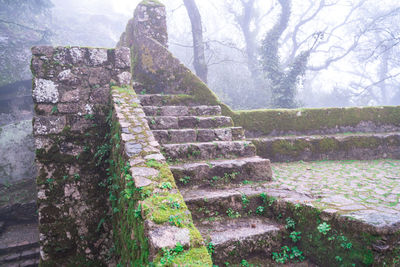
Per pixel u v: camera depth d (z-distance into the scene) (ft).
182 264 5.22
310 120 20.12
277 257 8.70
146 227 6.18
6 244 20.22
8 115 35.24
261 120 19.58
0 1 44.39
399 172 14.58
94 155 12.99
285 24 44.32
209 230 9.16
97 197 12.67
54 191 12.21
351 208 8.24
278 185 11.83
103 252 12.22
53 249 11.79
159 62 20.75
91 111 13.29
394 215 7.42
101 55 13.65
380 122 20.54
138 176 7.90
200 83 19.07
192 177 11.50
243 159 13.12
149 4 22.94
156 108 15.98
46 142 12.40
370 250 6.65
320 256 8.11
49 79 12.68
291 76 40.01
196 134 14.28
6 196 24.26
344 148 19.02
